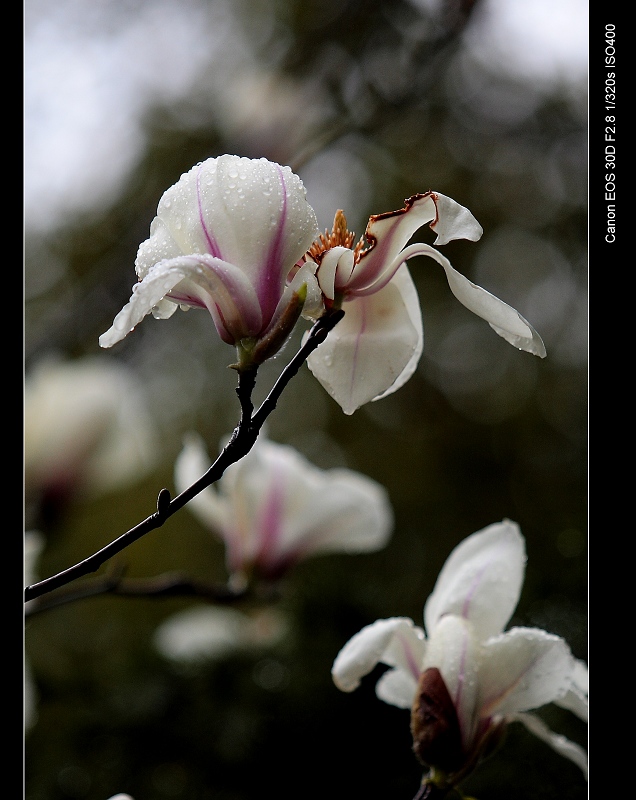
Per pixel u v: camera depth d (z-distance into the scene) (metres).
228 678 1.41
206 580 2.07
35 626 1.55
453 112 2.78
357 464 2.42
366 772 1.37
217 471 0.96
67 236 2.41
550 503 2.14
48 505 1.23
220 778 1.37
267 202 0.96
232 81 2.23
